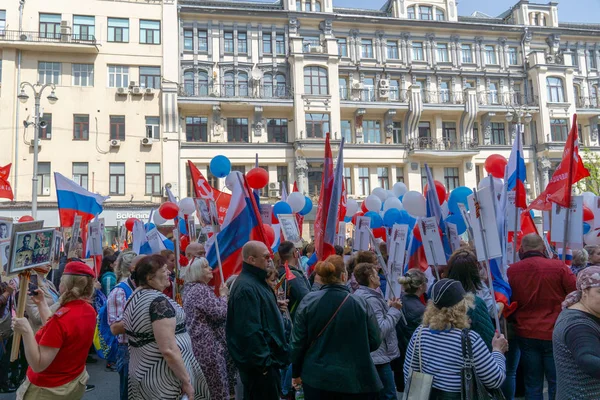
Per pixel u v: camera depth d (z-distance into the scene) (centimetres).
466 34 3519
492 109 3391
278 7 3353
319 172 3145
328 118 3134
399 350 576
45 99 2838
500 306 482
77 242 919
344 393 381
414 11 3519
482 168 3403
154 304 388
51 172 2798
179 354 385
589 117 3547
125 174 2891
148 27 3045
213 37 3145
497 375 319
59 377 378
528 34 3572
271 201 2988
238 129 3116
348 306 393
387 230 934
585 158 3281
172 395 384
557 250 820
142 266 410
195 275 507
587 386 291
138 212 2847
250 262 461
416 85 3300
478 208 501
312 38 3284
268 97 3094
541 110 3428
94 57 2936
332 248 623
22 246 355
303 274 638
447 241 694
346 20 3312
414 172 3256
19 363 660
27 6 2870
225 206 872
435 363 326
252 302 439
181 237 1075
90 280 401
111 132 2916
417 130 3331
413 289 545
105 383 775
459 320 329
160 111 2980
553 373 492
